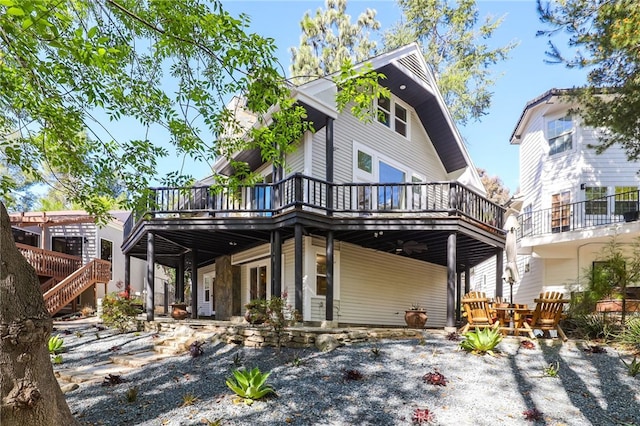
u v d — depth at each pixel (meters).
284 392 5.30
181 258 15.31
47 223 16.09
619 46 8.38
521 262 17.39
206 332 8.70
